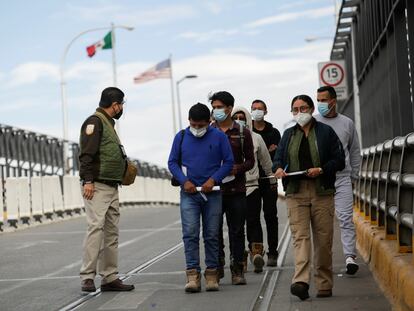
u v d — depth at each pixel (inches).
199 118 391.2
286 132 367.2
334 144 359.6
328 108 429.4
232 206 413.1
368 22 843.4
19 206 993.5
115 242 412.2
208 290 396.2
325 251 361.4
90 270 407.2
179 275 458.3
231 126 416.5
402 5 613.6
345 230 430.0
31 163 1163.3
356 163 437.1
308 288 355.9
